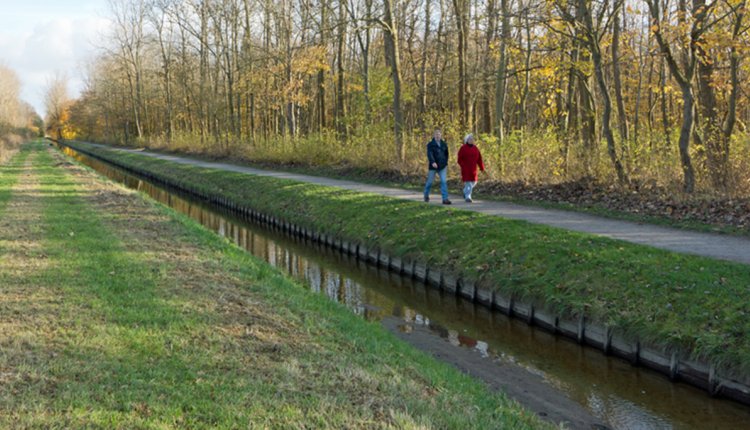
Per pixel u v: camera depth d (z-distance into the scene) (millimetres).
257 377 5078
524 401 6504
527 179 17094
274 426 4215
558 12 15680
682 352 6957
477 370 7438
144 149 59500
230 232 18172
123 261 9172
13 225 12398
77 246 10219
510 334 8914
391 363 5953
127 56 69250
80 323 6148
